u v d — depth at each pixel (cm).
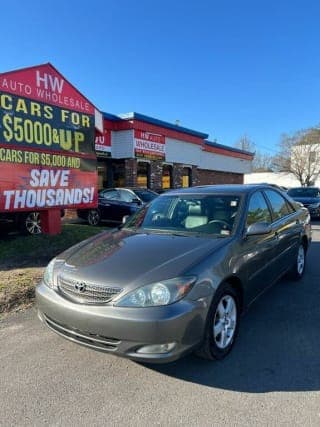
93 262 333
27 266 608
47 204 785
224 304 342
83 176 866
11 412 260
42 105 761
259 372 313
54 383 296
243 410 262
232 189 465
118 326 283
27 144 735
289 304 480
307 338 379
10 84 696
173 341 282
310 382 298
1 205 693
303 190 1814
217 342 329
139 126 1592
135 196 1256
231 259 348
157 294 286
